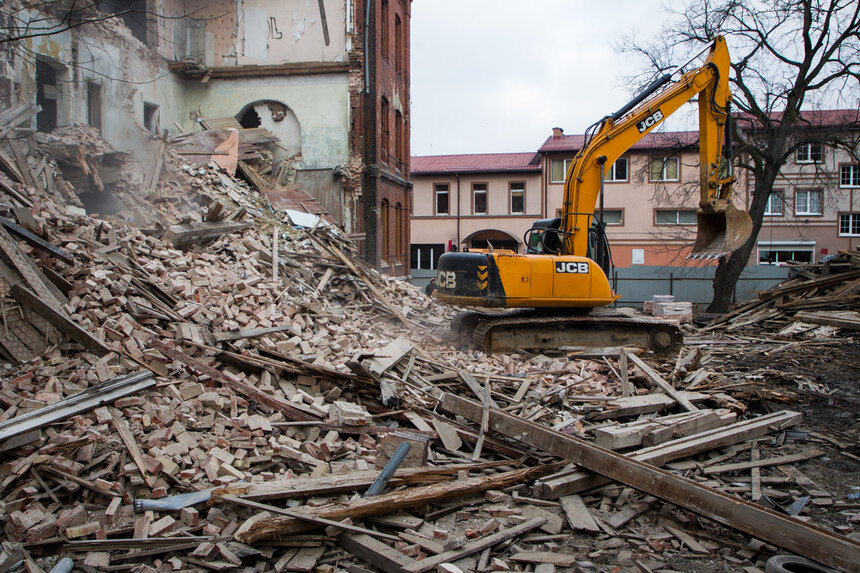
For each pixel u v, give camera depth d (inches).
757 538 183.0
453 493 213.2
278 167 880.3
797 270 781.3
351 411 255.3
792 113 863.1
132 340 265.0
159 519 185.6
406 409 275.7
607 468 218.7
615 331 450.6
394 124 1048.2
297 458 226.7
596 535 200.7
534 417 294.4
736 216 434.3
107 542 173.8
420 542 186.1
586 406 314.2
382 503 196.9
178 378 257.3
